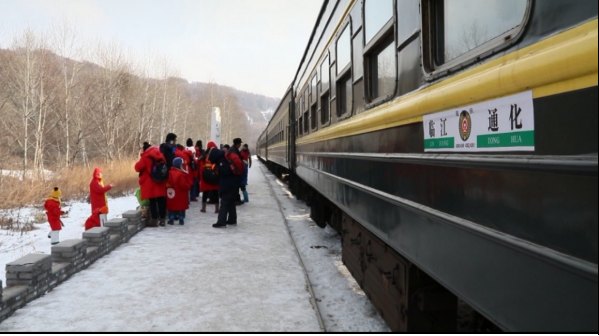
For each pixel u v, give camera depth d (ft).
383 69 11.46
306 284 15.96
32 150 77.46
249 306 13.74
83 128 85.81
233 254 20.40
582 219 4.13
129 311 13.23
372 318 13.94
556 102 4.50
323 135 20.77
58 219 24.97
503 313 5.41
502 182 5.45
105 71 90.99
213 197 33.83
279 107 61.77
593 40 3.97
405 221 9.03
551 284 4.50
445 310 10.11
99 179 24.67
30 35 78.48
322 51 21.71
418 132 8.32
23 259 14.46
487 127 5.81
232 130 288.51
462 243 6.49
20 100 77.15
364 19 12.92
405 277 10.20
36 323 12.23
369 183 11.99
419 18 8.38
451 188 6.89
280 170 73.36
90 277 16.61
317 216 28.86
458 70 6.81
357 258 15.08
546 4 4.84
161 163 26.61
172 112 146.51
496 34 6.01
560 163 4.34
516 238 5.15
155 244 22.41
